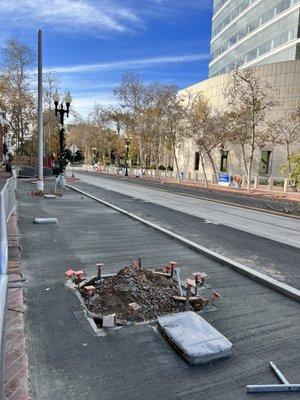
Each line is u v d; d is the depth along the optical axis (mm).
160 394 3113
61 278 5797
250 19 64438
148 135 54406
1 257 4531
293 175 24312
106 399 3025
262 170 42844
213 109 46844
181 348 3654
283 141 37781
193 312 4418
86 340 3922
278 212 16641
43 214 12250
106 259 7023
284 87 40719
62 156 30859
